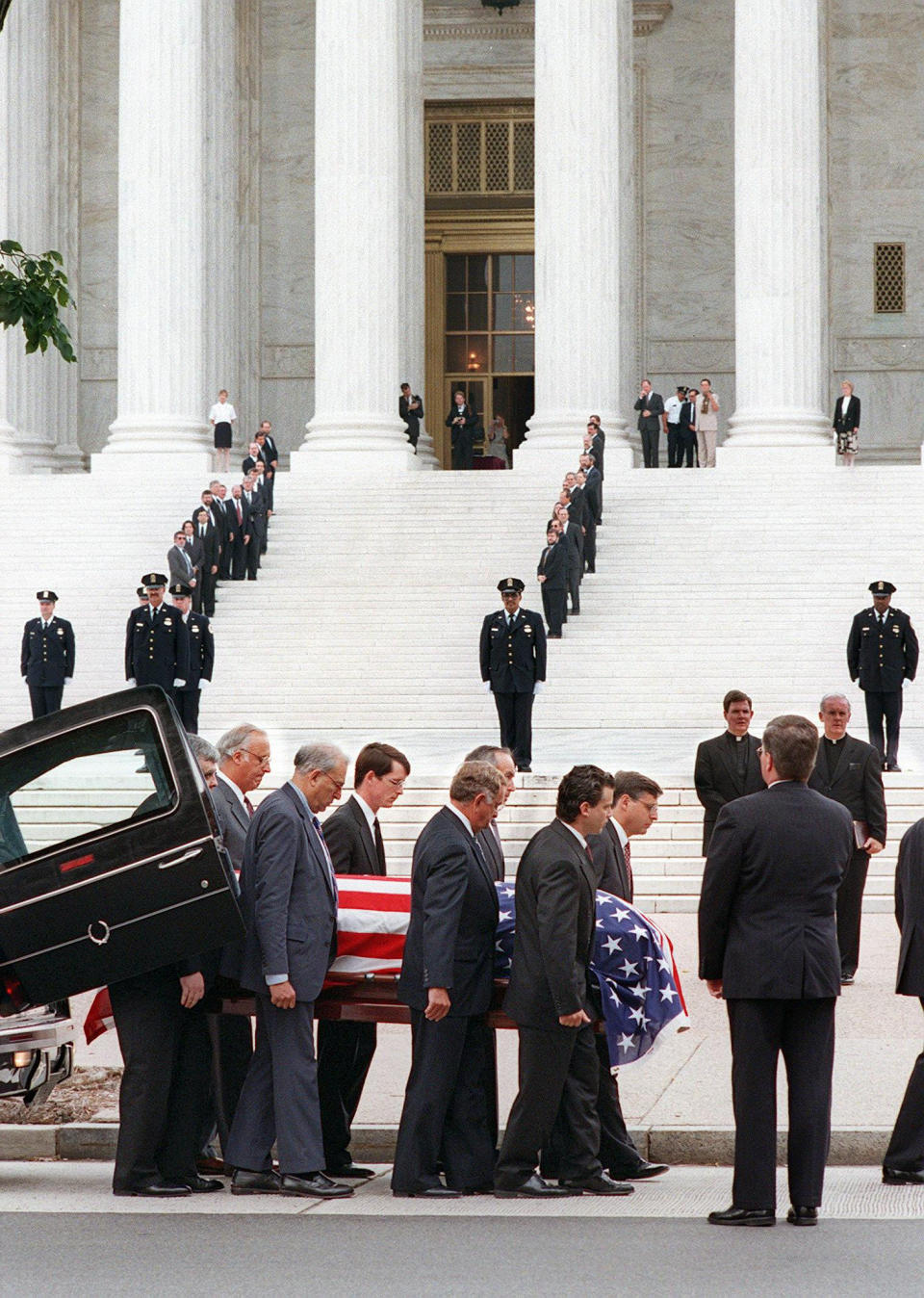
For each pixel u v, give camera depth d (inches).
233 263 1662.2
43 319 524.4
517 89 1866.4
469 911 373.1
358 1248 319.9
